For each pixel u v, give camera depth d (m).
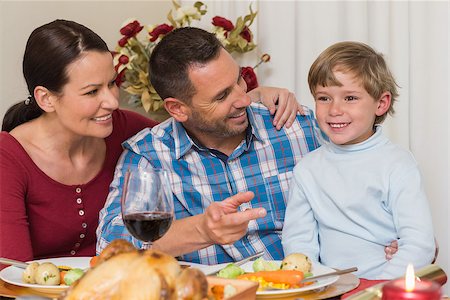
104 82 2.15
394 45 3.12
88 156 2.36
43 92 2.19
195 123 2.22
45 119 2.30
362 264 2.07
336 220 2.12
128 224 1.49
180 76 2.16
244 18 3.19
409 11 3.06
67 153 2.32
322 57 2.15
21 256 2.08
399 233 2.04
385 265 1.99
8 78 2.96
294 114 2.40
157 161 2.29
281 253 2.30
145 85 3.08
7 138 2.27
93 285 1.08
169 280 1.06
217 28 3.19
